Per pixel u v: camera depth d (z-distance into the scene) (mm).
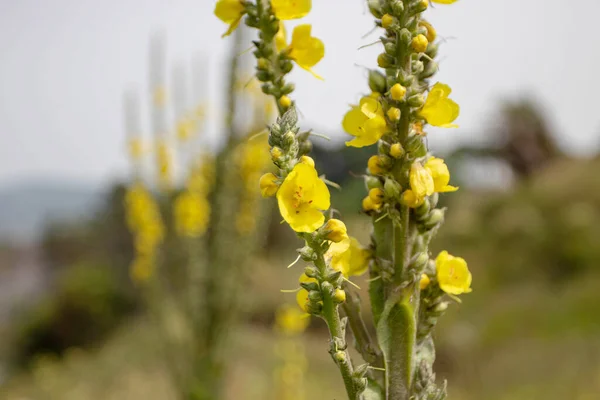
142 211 5551
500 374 9875
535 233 15367
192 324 5578
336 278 1158
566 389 8766
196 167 5508
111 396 10906
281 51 1509
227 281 5578
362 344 1300
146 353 12922
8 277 37219
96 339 16938
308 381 9234
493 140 23359
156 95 5504
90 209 23766
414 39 1244
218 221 5594
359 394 1146
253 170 5484
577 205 16312
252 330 12188
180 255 5871
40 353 17141
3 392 13695
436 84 1236
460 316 12641
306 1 1459
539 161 23156
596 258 13891
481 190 20875
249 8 1482
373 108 1255
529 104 23922
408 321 1253
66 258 27125
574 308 11805
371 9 1324
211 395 5492
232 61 5297
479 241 16359
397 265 1260
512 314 12250
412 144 1223
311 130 1392
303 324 5414
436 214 1285
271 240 14422
